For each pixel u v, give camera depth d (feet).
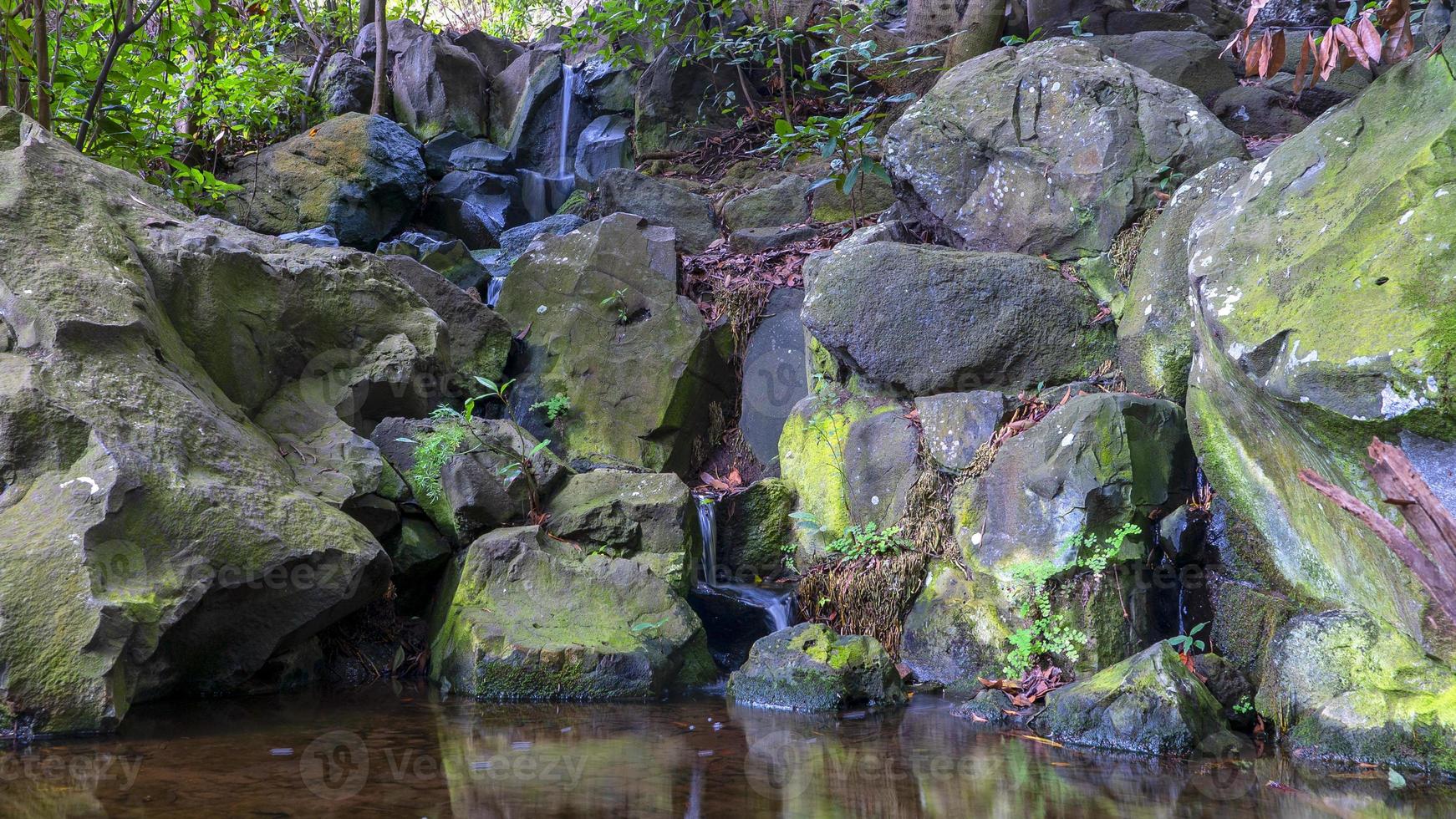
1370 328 10.85
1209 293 13.34
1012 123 19.71
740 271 23.29
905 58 27.66
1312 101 25.45
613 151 32.09
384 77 31.63
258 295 17.42
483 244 28.91
